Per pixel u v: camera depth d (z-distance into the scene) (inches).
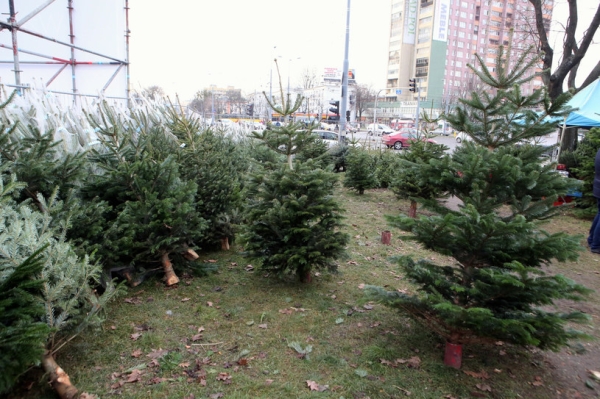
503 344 154.9
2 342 90.0
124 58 527.2
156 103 437.7
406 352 144.5
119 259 182.1
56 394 114.4
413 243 286.8
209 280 203.5
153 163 189.0
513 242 122.1
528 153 198.7
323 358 138.9
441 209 146.6
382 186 527.2
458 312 113.3
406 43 3442.4
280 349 144.3
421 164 161.0
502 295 123.6
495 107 213.8
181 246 197.8
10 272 101.1
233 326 158.9
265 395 119.0
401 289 203.0
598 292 217.2
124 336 147.1
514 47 673.0
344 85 693.9
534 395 126.3
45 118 246.7
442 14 3149.6
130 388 119.5
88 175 185.0
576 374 140.2
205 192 234.2
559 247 114.4
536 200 153.2
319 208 179.8
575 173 434.0
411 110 3063.5
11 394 111.7
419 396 121.6
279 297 186.4
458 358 136.4
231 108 2536.9
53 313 112.5
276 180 189.6
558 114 204.5
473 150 165.8
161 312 167.0
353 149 573.9
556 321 112.8
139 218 179.6
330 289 198.8
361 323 165.0
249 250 197.0
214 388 121.5
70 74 526.9
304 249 180.7
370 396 120.7
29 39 494.9
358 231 311.6
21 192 154.3
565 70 551.8
